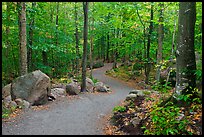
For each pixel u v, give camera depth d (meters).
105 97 15.52
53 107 11.88
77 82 20.81
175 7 16.58
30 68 19.98
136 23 19.81
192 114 6.90
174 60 17.59
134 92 12.64
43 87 12.40
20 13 13.95
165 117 6.93
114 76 28.23
